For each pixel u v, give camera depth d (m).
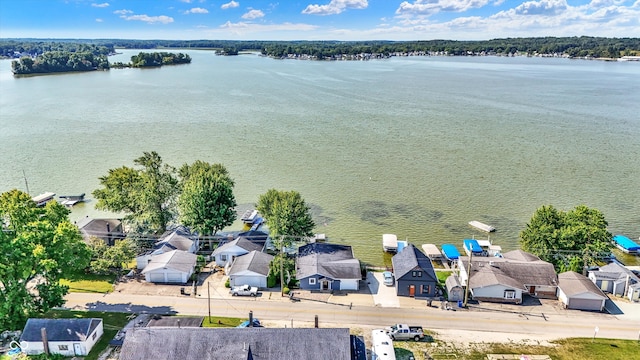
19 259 47.84
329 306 56.97
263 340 41.38
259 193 99.12
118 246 66.31
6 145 130.88
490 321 53.94
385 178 109.00
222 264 68.81
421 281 59.09
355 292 60.53
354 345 45.97
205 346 40.91
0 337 48.62
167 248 69.12
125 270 66.00
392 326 50.91
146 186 76.00
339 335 41.94
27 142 134.25
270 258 66.06
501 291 58.25
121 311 54.84
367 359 46.72
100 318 52.19
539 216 69.38
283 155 125.88
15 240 48.66
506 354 47.56
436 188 103.00
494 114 178.62
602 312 56.16
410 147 134.00
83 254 54.91
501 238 80.81
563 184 104.62
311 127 157.88
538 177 109.19
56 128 151.25
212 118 171.38
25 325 48.16
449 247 74.38
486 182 106.31
